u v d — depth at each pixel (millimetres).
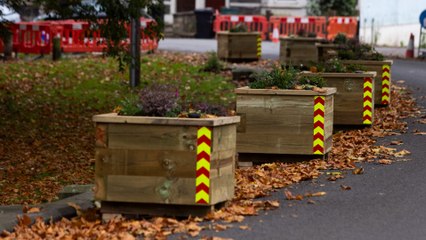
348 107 16578
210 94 24922
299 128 13367
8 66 29000
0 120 21734
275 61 32031
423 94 21812
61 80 26766
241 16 50344
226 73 28578
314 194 11094
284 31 50125
